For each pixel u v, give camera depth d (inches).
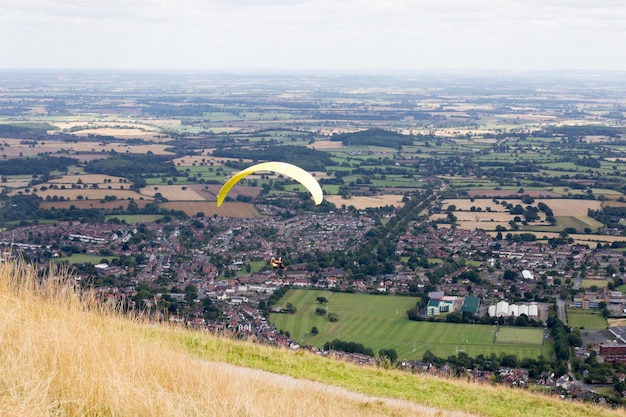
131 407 664.4
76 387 666.8
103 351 751.1
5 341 721.6
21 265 882.1
